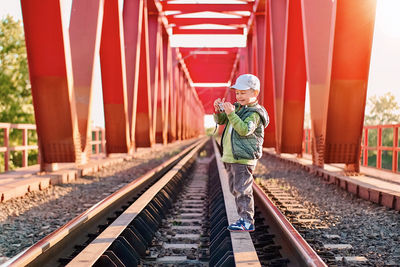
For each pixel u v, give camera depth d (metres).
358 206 5.98
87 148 10.74
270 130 16.92
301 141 13.31
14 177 7.74
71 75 8.21
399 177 7.75
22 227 4.61
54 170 8.81
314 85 9.90
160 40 22.78
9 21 24.61
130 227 3.62
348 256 3.54
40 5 7.35
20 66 24.14
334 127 8.69
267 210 4.64
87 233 3.82
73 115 8.45
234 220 3.62
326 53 9.87
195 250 3.73
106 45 11.66
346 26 8.18
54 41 7.64
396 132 8.75
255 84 2.96
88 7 9.70
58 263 2.92
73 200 6.45
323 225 4.76
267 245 3.60
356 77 8.41
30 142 24.17
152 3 19.97
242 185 3.10
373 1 8.10
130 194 6.25
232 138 3.04
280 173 10.27
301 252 2.66
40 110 8.16
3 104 22.78
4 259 3.47
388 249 3.79
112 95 12.38
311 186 8.01
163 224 4.77
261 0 18.38
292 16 11.82
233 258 2.78
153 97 20.50
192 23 26.27
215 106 3.16
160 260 3.39
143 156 16.81
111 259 2.73
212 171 10.99
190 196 7.33
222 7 21.61
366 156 10.89
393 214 5.31
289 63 12.52
